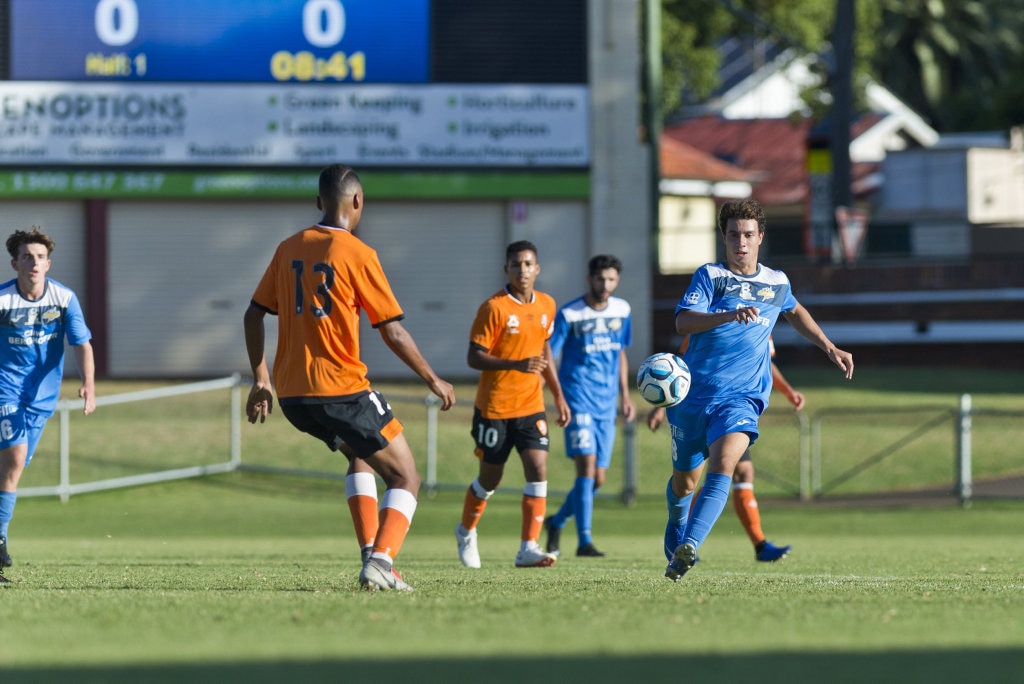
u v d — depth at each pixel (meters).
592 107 103.50
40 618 20.33
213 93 100.81
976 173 165.38
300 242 24.70
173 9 100.19
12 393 31.61
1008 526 61.56
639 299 104.12
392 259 103.88
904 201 167.62
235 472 74.38
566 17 103.06
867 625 19.61
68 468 72.88
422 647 17.47
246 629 19.05
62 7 99.38
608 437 43.00
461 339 104.56
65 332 32.28
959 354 111.81
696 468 29.20
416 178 102.38
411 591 24.66
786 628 19.23
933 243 134.88
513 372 37.19
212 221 102.38
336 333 24.39
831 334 112.94
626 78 103.44
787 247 150.00
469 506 37.66
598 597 23.52
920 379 100.31
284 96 101.38
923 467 76.50
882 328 112.12
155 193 100.56
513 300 37.34
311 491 72.19
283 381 24.72
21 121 99.31
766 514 67.00
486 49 102.56
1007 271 110.62
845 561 39.25
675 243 168.88
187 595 23.80
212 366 102.75
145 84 100.31
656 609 21.44
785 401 89.94
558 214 104.19
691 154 181.12
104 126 100.12
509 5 102.56
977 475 75.69
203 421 81.88
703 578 30.56
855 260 112.75
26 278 31.41
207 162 101.00
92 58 99.81
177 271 102.19
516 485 73.56
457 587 25.95
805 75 184.75
